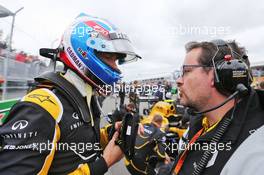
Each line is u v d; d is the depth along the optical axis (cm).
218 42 110
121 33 134
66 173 105
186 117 392
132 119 121
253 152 77
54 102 104
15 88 407
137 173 259
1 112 336
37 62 508
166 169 151
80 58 121
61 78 116
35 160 94
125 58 147
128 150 118
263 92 96
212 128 104
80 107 113
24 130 95
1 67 352
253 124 91
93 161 119
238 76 99
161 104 466
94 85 124
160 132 272
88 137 115
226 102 98
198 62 108
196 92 109
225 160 90
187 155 113
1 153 95
